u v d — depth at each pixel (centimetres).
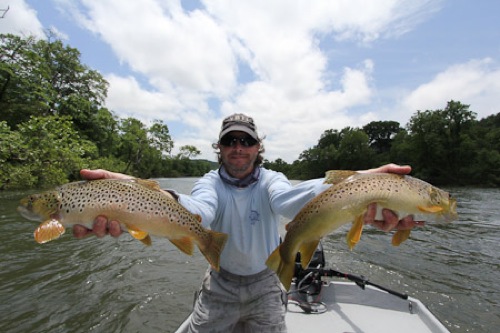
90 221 231
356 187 229
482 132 6384
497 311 595
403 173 238
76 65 3750
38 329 515
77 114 3641
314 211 233
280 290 306
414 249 988
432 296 657
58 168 1997
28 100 2933
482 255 931
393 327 394
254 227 291
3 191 1816
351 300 460
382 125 9806
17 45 2788
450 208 235
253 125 302
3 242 958
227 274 296
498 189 4391
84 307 588
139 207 231
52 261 823
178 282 709
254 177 301
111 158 4122
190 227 241
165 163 8456
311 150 8800
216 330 291
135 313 571
